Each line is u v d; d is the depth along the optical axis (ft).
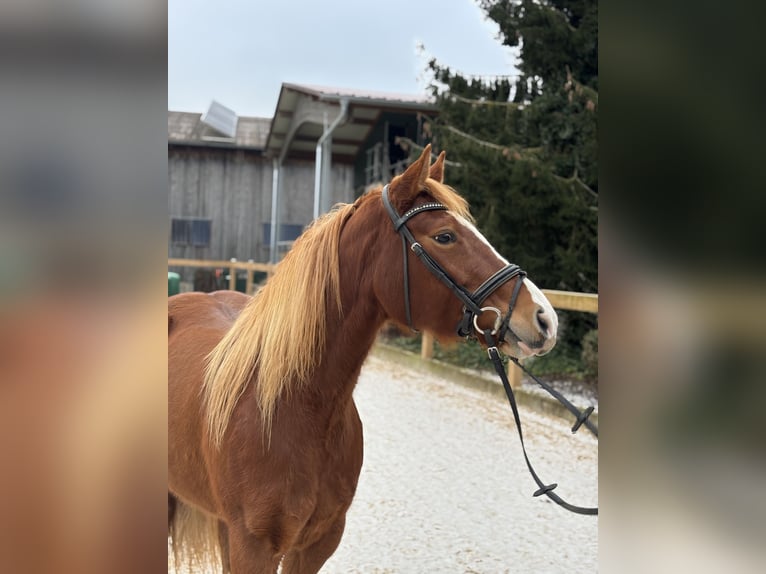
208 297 8.44
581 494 11.53
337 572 8.60
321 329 5.39
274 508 5.14
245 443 5.22
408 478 12.30
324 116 38.83
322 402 5.38
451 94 24.93
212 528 7.11
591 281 21.70
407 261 5.33
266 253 54.03
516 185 20.94
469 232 5.35
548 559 9.07
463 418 16.88
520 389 18.71
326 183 38.88
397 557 9.06
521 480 12.24
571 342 23.39
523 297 5.11
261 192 53.98
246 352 5.56
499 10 23.72
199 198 53.21
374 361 26.68
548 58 23.17
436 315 5.36
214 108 57.52
